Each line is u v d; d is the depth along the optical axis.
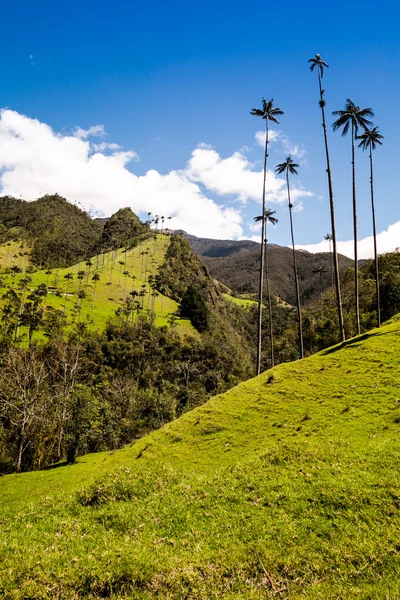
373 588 7.82
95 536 10.54
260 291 47.53
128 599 7.76
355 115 41.12
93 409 53.44
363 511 10.75
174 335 137.88
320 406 25.58
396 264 85.31
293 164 53.34
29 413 55.00
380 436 17.83
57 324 123.56
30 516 12.55
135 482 14.14
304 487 12.46
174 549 9.85
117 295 193.88
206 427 28.72
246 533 10.48
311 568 8.92
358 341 37.69
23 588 7.71
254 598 7.88
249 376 132.75
